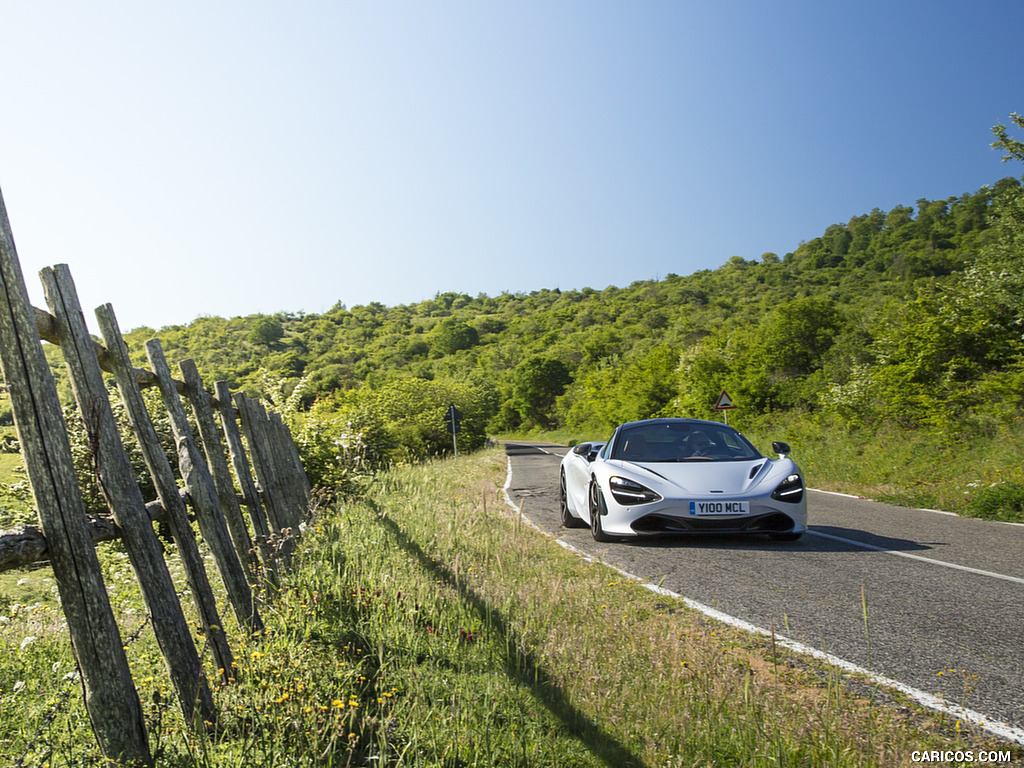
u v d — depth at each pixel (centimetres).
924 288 1938
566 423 7619
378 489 1156
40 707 286
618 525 679
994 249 1803
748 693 288
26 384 234
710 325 9056
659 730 272
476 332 16088
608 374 6000
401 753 247
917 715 281
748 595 478
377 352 15088
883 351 2056
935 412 1656
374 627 381
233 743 248
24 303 239
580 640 367
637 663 338
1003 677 318
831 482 1402
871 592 480
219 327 15812
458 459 2645
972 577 520
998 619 408
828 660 345
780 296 13462
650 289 18738
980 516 877
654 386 4356
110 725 235
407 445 2859
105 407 280
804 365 3466
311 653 330
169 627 277
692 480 682
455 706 289
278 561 488
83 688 236
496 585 475
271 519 623
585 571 556
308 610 396
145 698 289
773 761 241
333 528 688
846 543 681
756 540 704
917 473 1295
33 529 230
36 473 234
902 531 759
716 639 384
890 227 16150
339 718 256
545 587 477
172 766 237
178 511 327
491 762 248
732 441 786
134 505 280
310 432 1017
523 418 9256
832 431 2053
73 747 246
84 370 275
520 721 283
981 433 1499
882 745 242
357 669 327
